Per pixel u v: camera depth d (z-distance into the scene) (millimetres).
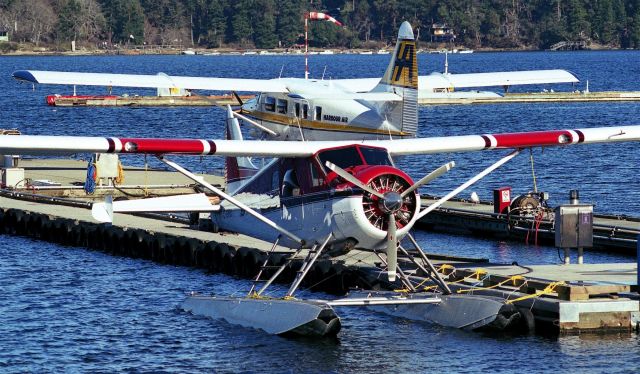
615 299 52844
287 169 55219
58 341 52375
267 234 58781
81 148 50594
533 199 80688
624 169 122188
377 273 60438
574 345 50688
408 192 50750
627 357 48812
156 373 47531
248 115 99812
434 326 54375
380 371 47438
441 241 80375
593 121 189125
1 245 77812
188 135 170500
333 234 52219
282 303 53062
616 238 73312
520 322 53312
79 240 77312
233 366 48406
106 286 64062
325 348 50844
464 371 47344
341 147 53031
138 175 105312
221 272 67750
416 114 84562
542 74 113125
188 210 63250
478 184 113125
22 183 97438
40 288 63625
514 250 75688
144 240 72812
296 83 97750
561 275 57125
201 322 55594
